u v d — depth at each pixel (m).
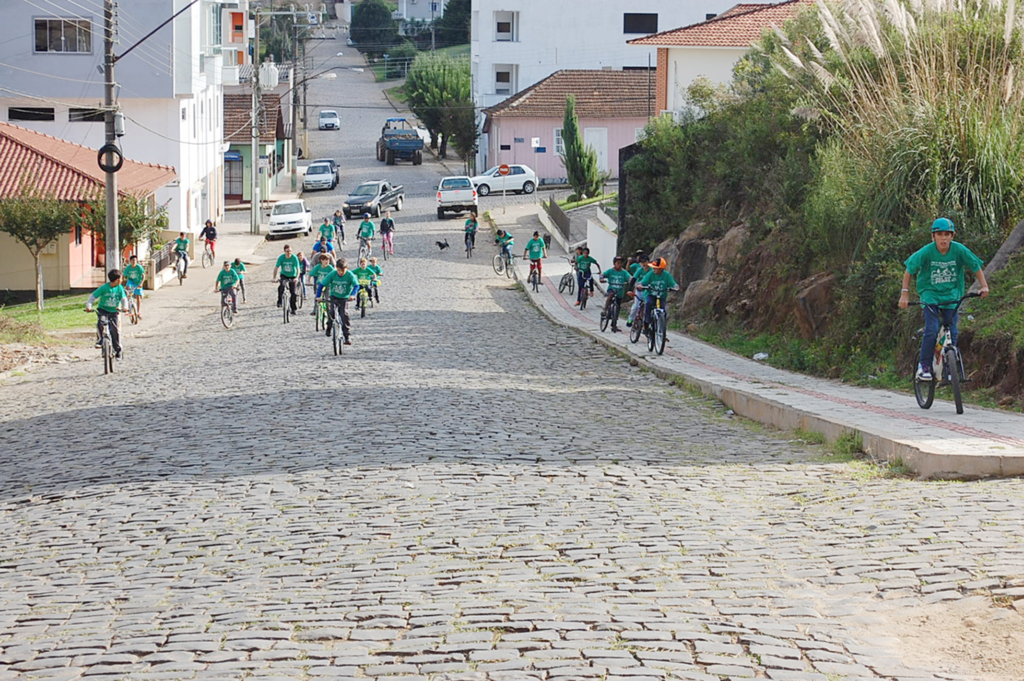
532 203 65.94
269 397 16.16
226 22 62.47
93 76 47.28
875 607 6.25
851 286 17.75
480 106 81.75
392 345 23.70
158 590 7.34
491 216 60.50
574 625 6.16
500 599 6.69
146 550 8.40
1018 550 6.92
